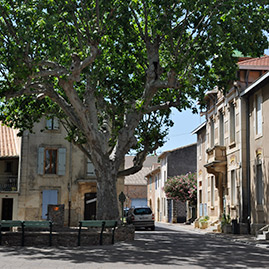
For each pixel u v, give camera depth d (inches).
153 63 710.5
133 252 516.7
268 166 898.1
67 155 1321.4
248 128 1021.2
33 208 1285.7
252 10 639.1
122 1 634.2
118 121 849.5
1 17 617.3
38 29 539.5
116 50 757.3
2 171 1353.3
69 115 733.3
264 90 930.7
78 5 634.8
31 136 1312.7
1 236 585.9
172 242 695.7
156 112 932.6
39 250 526.6
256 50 652.1
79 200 1309.1
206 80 756.0
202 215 1374.3
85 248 556.4
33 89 744.3
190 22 659.4
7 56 578.9
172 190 1723.7
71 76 615.5
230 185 1094.4
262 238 820.0
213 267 401.4
